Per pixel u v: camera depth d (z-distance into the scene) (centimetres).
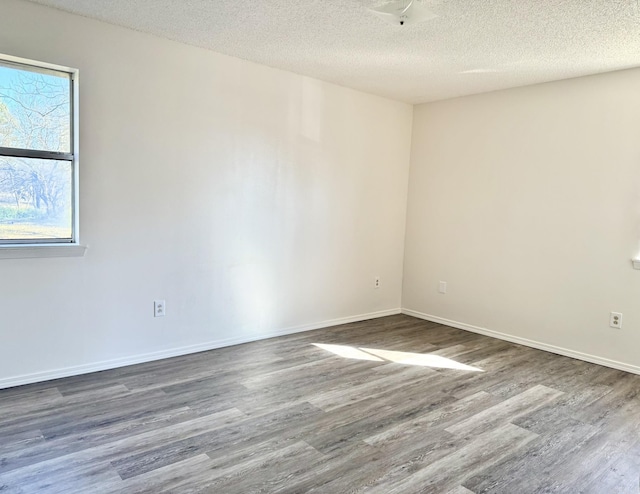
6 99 285
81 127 305
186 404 279
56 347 308
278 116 405
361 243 490
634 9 252
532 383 333
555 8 254
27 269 293
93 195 314
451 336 449
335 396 299
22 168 294
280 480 206
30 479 201
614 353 373
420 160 513
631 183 358
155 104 335
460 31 294
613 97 365
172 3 273
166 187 346
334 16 282
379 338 435
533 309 421
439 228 496
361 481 207
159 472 209
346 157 463
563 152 396
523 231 426
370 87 449
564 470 222
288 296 434
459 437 251
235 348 389
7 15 273
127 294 336
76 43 297
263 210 405
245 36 323
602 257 377
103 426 248
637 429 265
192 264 366
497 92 439
